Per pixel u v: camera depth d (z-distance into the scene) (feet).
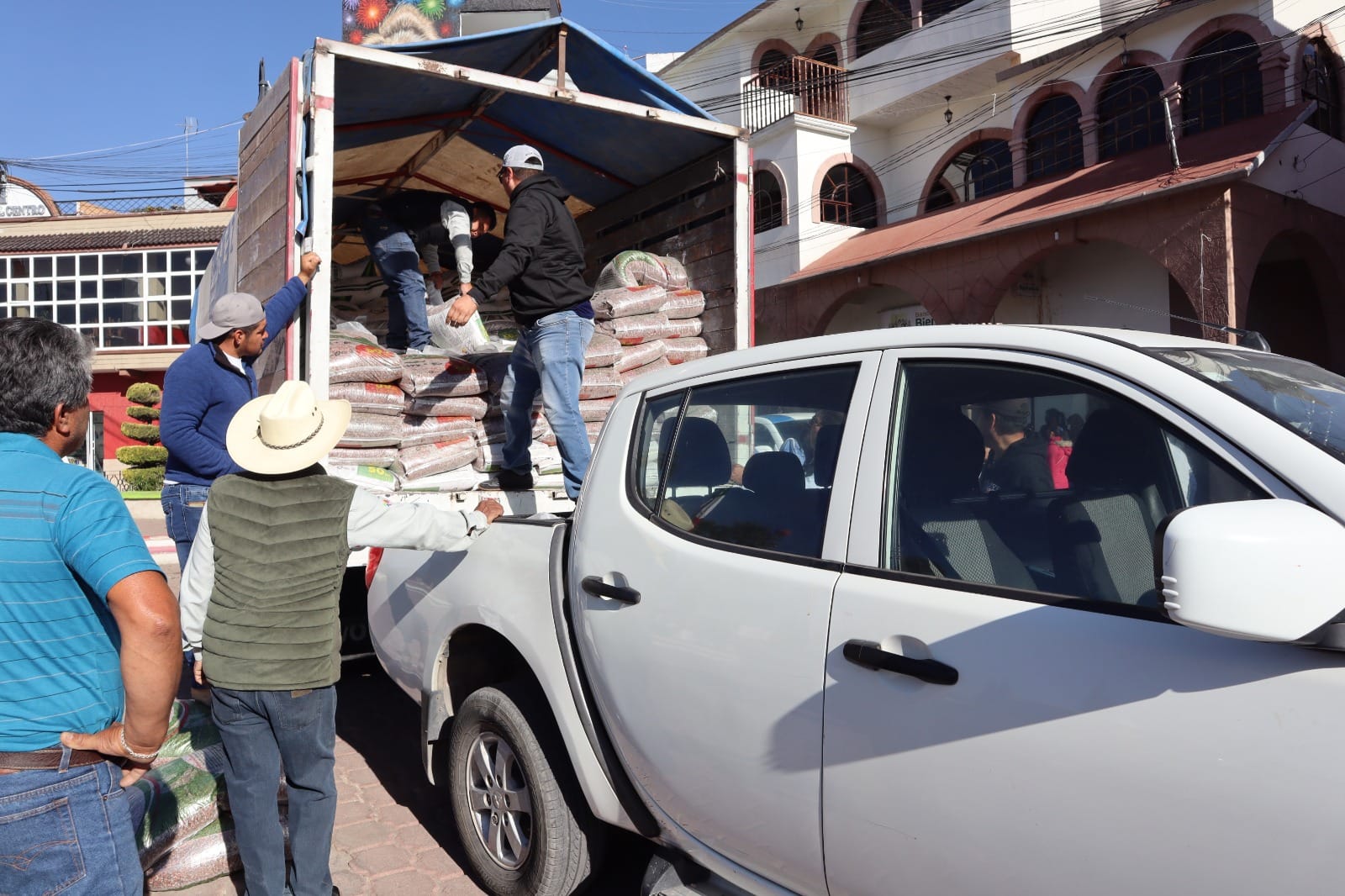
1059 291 56.49
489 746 11.05
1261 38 49.70
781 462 8.40
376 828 13.12
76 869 6.79
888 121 72.28
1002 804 6.11
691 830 8.63
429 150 23.73
